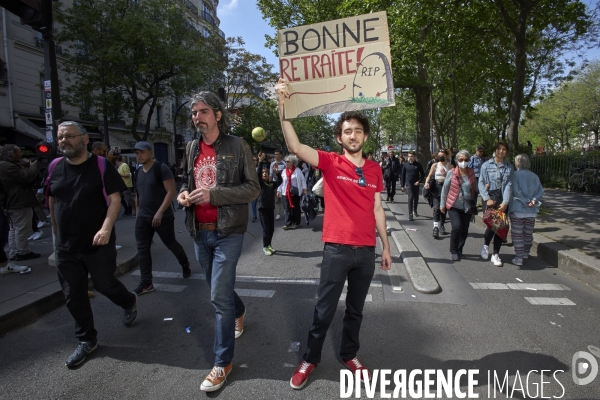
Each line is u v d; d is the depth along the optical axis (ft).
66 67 60.03
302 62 9.36
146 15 59.62
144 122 101.76
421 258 18.83
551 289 15.30
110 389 8.84
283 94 8.89
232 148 9.32
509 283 16.05
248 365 9.77
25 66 64.23
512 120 36.24
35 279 15.58
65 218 9.84
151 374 9.44
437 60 58.80
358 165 8.72
